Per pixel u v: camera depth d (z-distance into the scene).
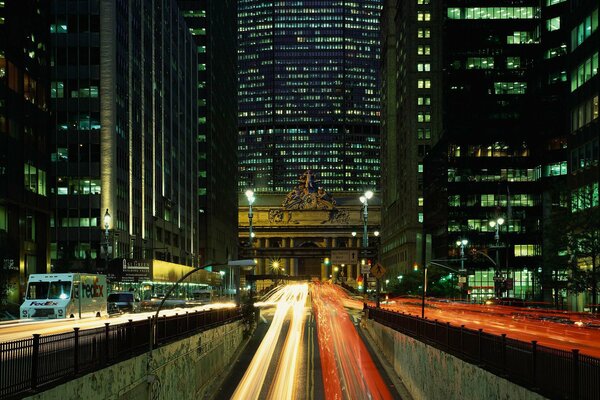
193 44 164.75
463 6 140.62
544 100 130.62
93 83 96.69
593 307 59.25
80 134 95.94
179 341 27.33
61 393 15.41
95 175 95.31
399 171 177.50
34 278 48.59
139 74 111.88
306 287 145.75
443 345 24.73
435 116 162.00
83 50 97.19
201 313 34.16
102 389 17.94
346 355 43.97
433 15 163.88
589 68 67.06
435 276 111.12
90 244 94.00
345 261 60.78
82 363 17.31
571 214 61.03
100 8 97.44
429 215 150.12
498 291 81.75
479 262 130.25
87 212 94.50
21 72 71.38
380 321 46.06
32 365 14.80
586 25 68.06
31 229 74.31
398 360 35.97
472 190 132.62
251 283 79.62
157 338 24.28
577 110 70.38
